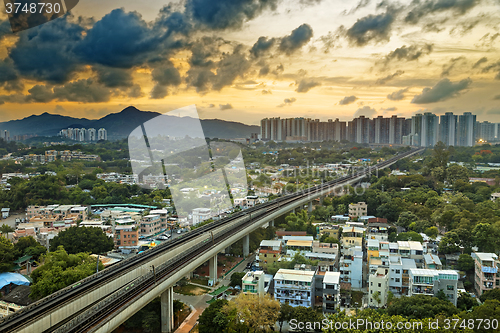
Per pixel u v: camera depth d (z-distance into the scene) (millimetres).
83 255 89188
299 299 73125
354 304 79625
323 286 75562
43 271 75750
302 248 100500
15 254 95625
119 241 109938
